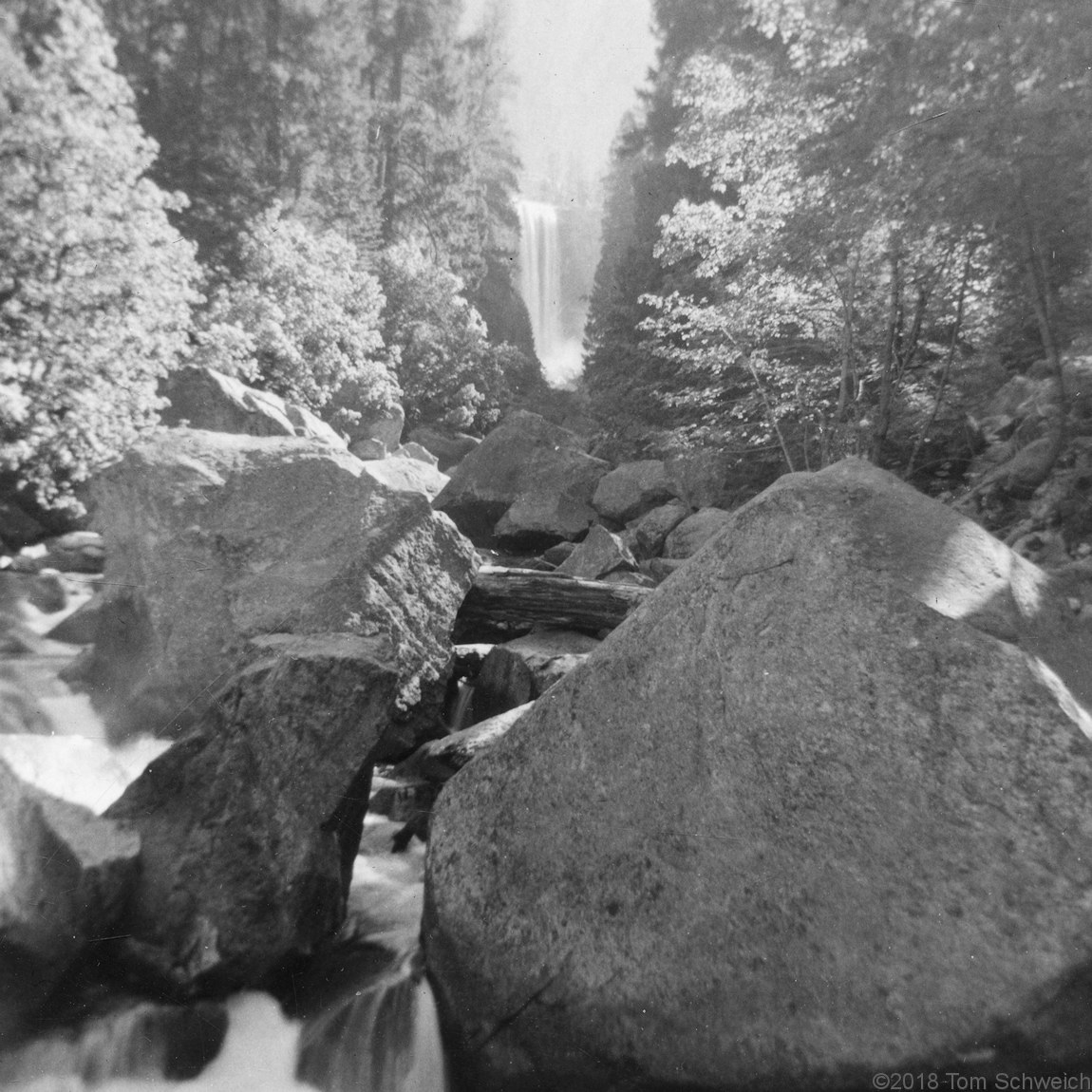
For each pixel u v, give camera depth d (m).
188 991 2.57
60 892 2.48
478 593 6.11
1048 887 1.93
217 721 2.94
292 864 2.73
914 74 5.97
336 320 17.50
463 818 2.72
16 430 7.79
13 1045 2.41
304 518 4.98
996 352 8.99
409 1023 2.59
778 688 2.33
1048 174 5.79
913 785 2.11
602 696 2.63
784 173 8.11
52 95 7.96
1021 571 2.55
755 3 7.73
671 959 2.23
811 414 10.01
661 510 12.01
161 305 8.98
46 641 5.11
